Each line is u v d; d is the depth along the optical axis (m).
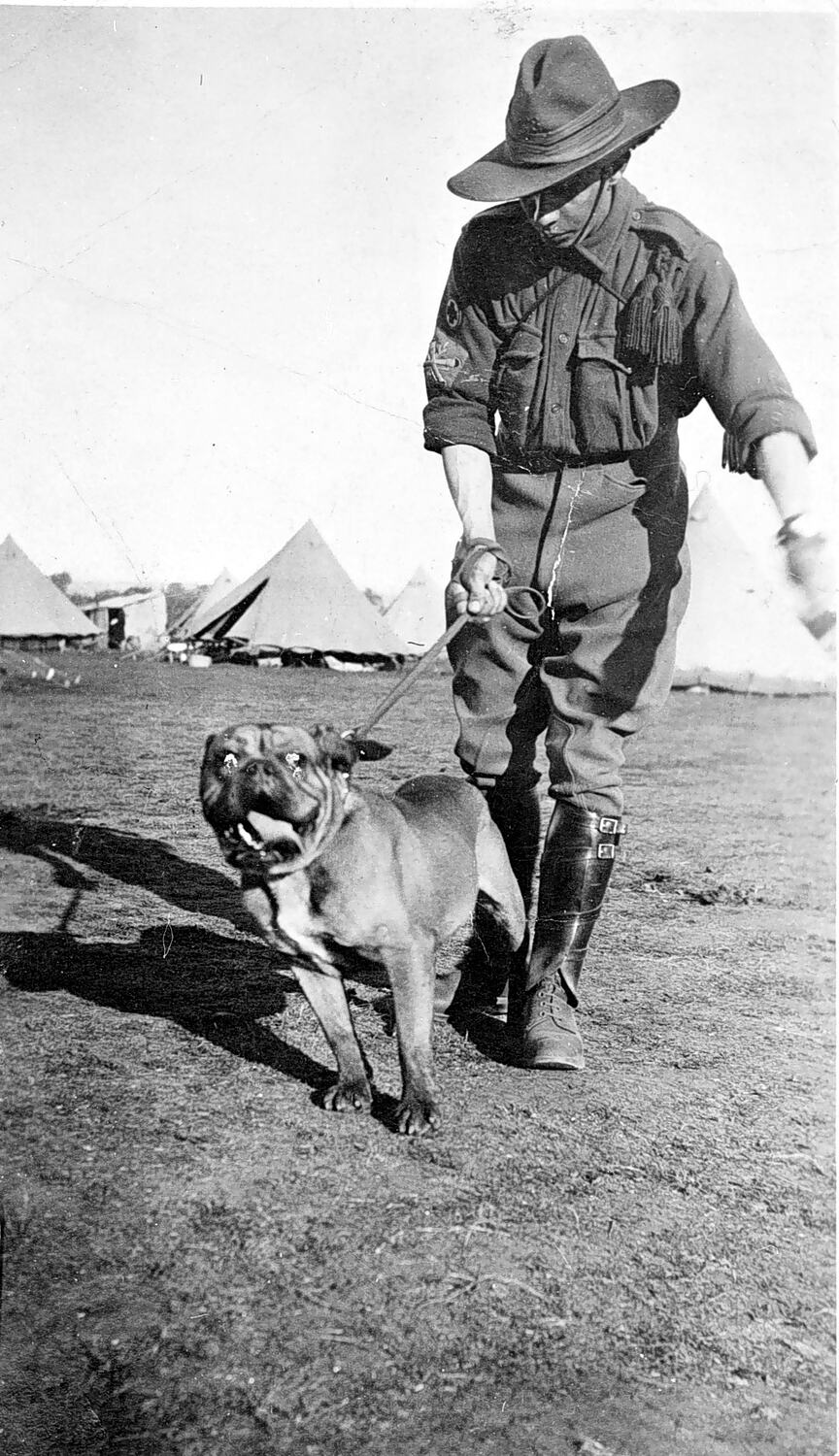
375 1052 2.99
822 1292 2.10
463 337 3.16
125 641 7.91
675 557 3.06
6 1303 1.95
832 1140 2.61
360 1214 2.24
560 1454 1.69
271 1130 2.55
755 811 6.11
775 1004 3.41
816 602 7.60
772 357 2.88
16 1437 1.67
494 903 3.12
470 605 2.96
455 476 3.17
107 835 4.98
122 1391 1.78
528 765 3.26
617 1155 2.51
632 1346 1.94
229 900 4.23
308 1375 1.83
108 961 3.56
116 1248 2.11
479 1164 2.45
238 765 2.42
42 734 6.57
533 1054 2.91
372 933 2.54
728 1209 2.33
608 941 4.02
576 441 3.02
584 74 2.84
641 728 3.06
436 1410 1.77
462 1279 2.07
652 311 2.86
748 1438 1.74
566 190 2.86
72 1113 2.56
